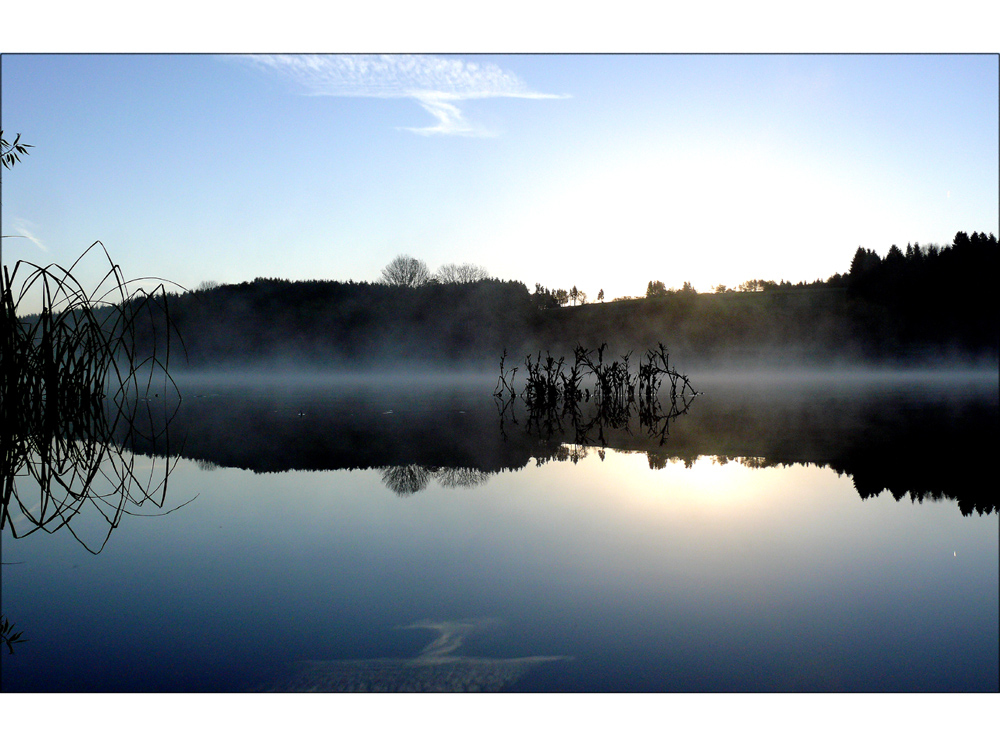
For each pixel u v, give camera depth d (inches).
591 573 89.4
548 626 72.4
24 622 74.6
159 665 64.4
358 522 118.2
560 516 120.9
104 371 150.3
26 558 98.7
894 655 65.0
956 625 72.0
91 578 89.5
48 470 145.6
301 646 68.0
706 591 82.5
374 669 62.8
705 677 60.9
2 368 121.3
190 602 80.4
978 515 117.7
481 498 136.7
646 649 66.5
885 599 79.5
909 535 106.2
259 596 82.2
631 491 141.8
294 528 114.7
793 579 86.4
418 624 73.2
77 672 62.8
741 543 102.7
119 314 149.5
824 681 59.9
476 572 90.3
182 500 137.6
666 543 103.2
